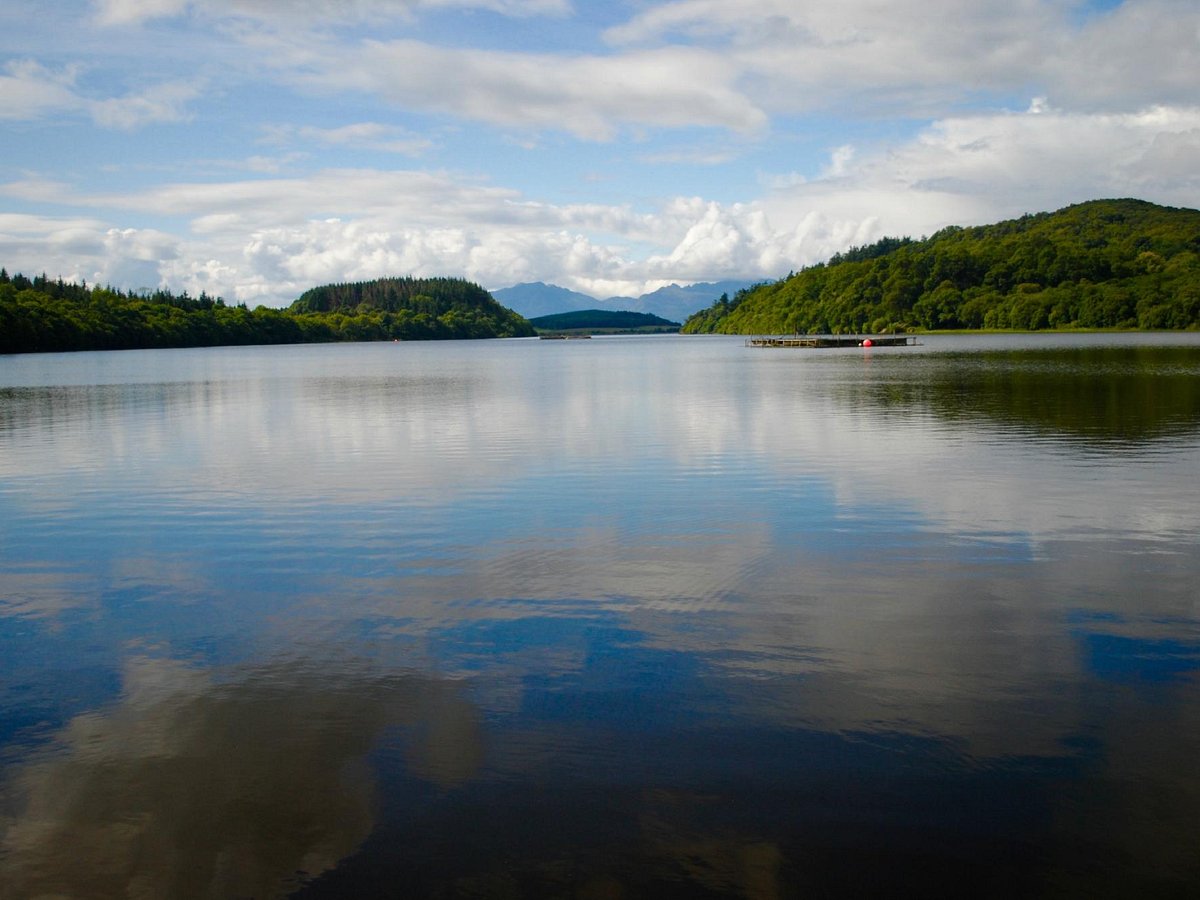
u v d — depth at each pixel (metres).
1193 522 14.68
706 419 31.83
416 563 12.85
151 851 5.99
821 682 8.34
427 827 6.17
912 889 5.52
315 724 7.66
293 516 16.16
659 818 6.21
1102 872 5.64
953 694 8.05
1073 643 9.26
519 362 98.06
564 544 13.81
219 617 10.58
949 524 14.75
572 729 7.47
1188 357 71.94
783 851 5.86
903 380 51.28
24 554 13.75
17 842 6.10
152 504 17.45
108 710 8.02
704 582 11.66
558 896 5.50
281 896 5.55
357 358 117.94
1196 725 7.39
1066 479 18.70
